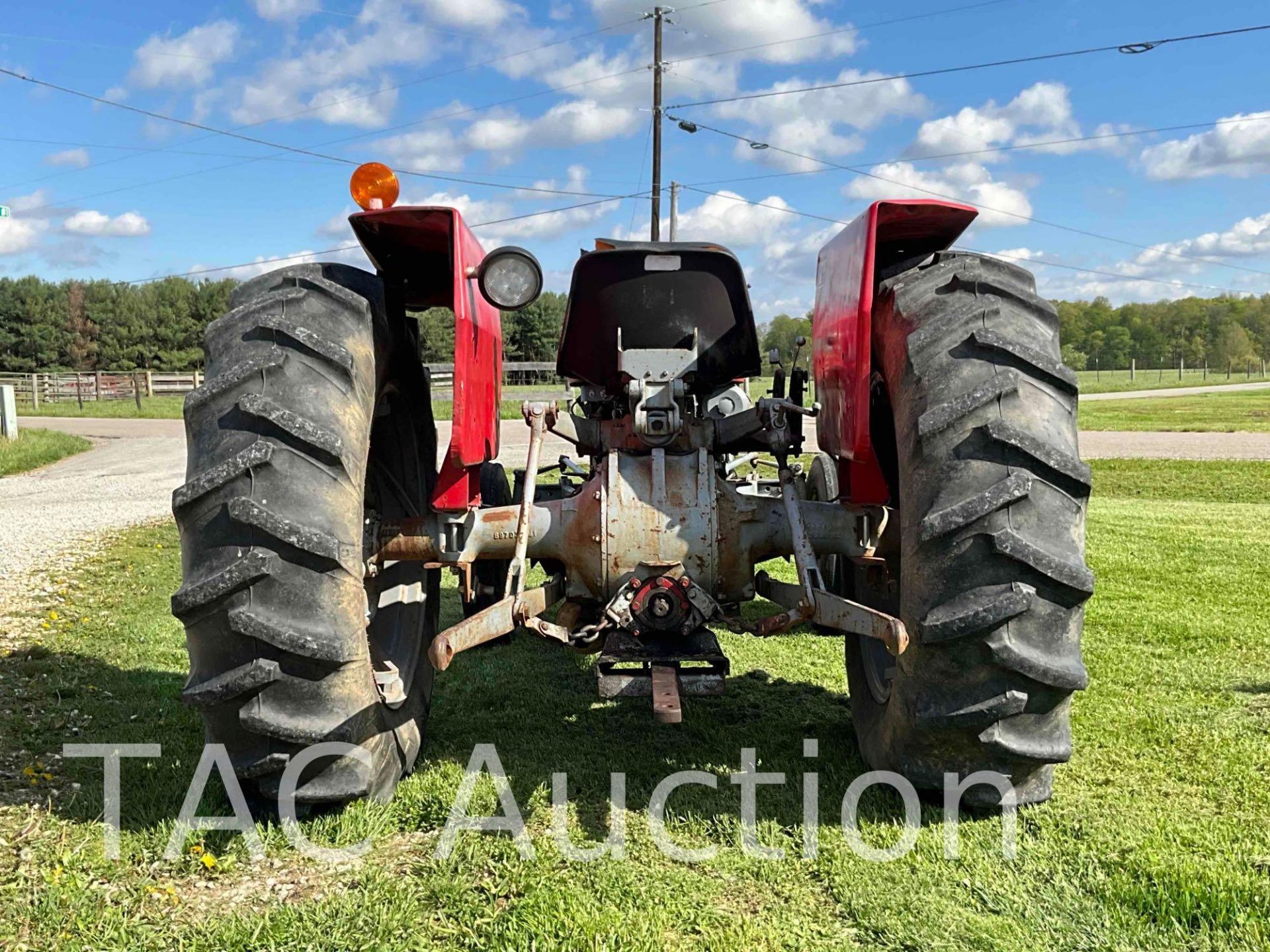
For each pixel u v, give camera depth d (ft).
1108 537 27.91
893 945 7.61
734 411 16.11
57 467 55.36
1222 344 299.99
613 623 10.57
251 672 8.26
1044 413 8.82
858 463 10.59
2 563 25.21
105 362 254.47
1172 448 60.90
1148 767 11.12
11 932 7.75
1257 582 21.54
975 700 8.70
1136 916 7.94
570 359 14.28
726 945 7.63
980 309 9.26
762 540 11.11
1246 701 13.43
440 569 13.42
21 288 255.09
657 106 92.48
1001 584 8.50
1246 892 8.17
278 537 8.17
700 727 12.87
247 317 9.02
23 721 12.70
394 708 10.86
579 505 11.27
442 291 12.54
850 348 10.51
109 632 17.75
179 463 55.16
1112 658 15.56
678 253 13.52
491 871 8.79
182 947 7.58
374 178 10.05
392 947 7.54
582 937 7.59
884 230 11.01
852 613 8.95
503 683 15.16
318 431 8.44
